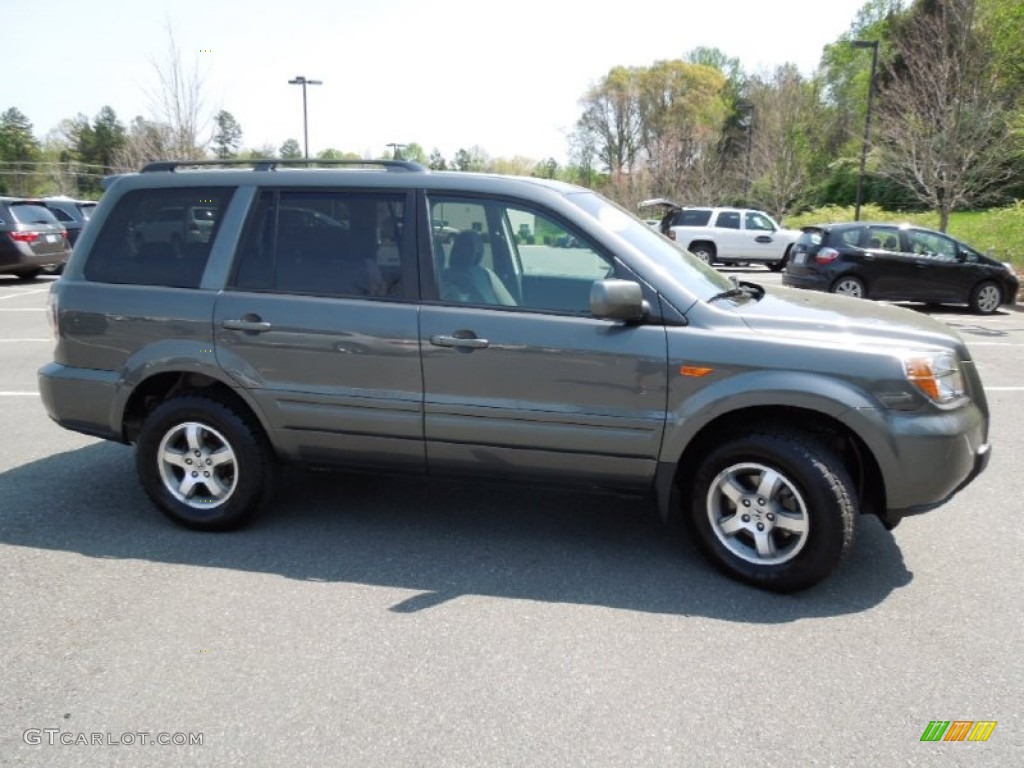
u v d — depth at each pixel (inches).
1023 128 763.4
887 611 132.9
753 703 107.1
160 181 164.6
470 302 146.6
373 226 152.6
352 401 151.7
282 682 111.3
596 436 142.1
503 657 118.0
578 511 177.6
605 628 126.6
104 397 164.7
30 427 240.2
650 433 139.7
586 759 95.9
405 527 167.9
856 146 1622.8
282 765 94.7
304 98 1112.8
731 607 134.1
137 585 140.3
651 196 1545.3
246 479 159.6
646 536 163.9
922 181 701.9
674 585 142.0
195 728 101.4
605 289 132.4
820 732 101.2
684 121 1926.7
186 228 162.2
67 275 168.1
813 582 136.0
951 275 536.1
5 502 179.8
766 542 139.2
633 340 138.4
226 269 157.9
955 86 685.3
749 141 1627.7
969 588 141.3
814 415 139.6
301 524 169.0
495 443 147.3
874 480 138.1
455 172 155.1
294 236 156.3
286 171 158.9
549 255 145.6
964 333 444.1
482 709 105.4
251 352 155.0
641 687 110.6
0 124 2770.7
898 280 536.4
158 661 116.4
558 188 154.8
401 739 99.3
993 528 168.6
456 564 150.0
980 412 144.3
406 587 140.3
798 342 134.4
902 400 131.0
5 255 649.6
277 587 140.0
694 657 118.3
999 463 212.4
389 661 116.6
